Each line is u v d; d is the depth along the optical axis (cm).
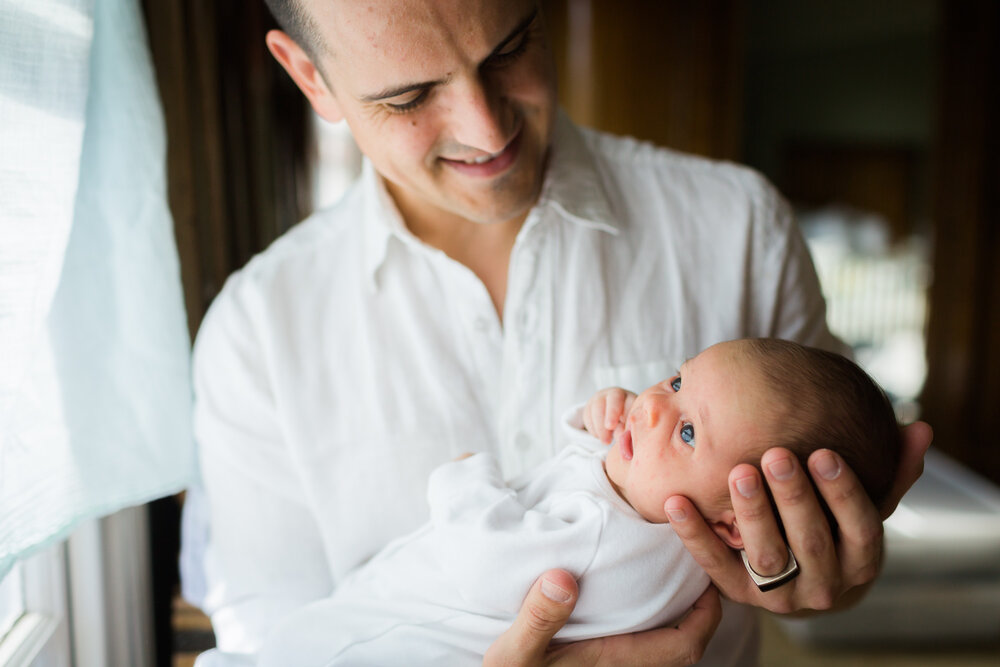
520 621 72
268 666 89
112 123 91
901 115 772
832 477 65
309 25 75
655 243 100
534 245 95
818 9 664
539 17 79
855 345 672
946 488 287
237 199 149
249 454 100
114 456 93
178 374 100
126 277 95
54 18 76
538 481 90
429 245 98
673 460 80
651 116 414
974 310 433
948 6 426
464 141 77
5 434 72
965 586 250
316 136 289
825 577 70
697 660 78
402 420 97
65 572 105
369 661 83
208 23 126
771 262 101
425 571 86
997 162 422
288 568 103
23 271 72
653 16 405
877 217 798
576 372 95
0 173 69
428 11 68
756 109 834
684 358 98
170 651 127
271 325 98
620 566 78
